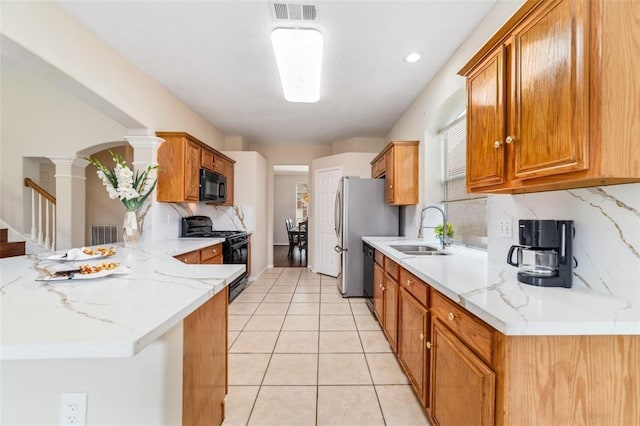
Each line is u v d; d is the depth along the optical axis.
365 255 3.71
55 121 3.86
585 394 0.96
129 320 0.82
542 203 1.51
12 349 0.67
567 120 1.01
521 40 1.24
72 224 3.90
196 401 1.25
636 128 0.95
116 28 2.22
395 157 3.43
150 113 3.05
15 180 3.79
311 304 3.70
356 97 3.52
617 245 1.13
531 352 0.95
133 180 2.83
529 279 1.33
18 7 1.73
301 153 6.11
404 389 1.96
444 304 1.44
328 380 2.05
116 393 0.90
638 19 0.95
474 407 1.12
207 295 1.11
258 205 5.30
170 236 3.54
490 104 1.46
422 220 3.09
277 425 1.63
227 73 2.95
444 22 2.12
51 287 1.17
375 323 3.08
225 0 1.92
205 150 3.81
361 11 2.00
